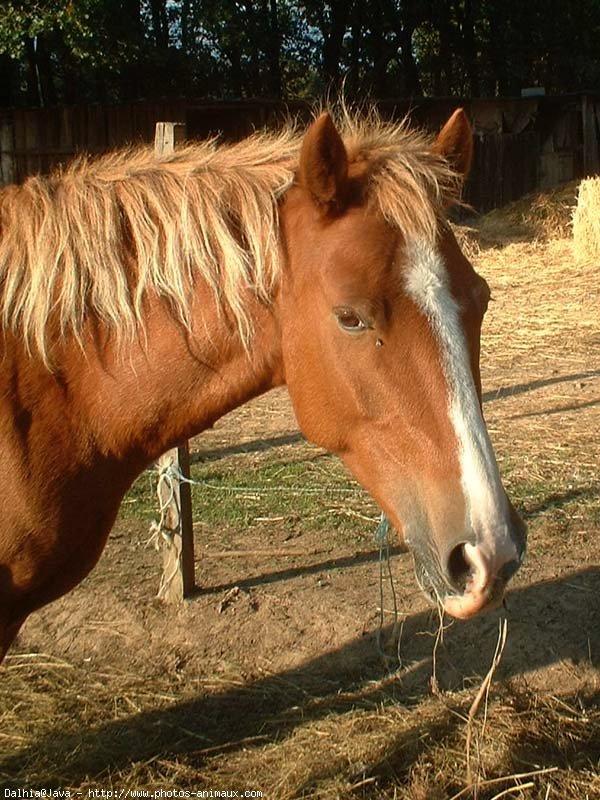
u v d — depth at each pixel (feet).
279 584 14.24
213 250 7.43
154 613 13.42
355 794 9.84
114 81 77.10
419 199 6.80
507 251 51.19
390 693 11.66
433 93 105.09
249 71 88.22
